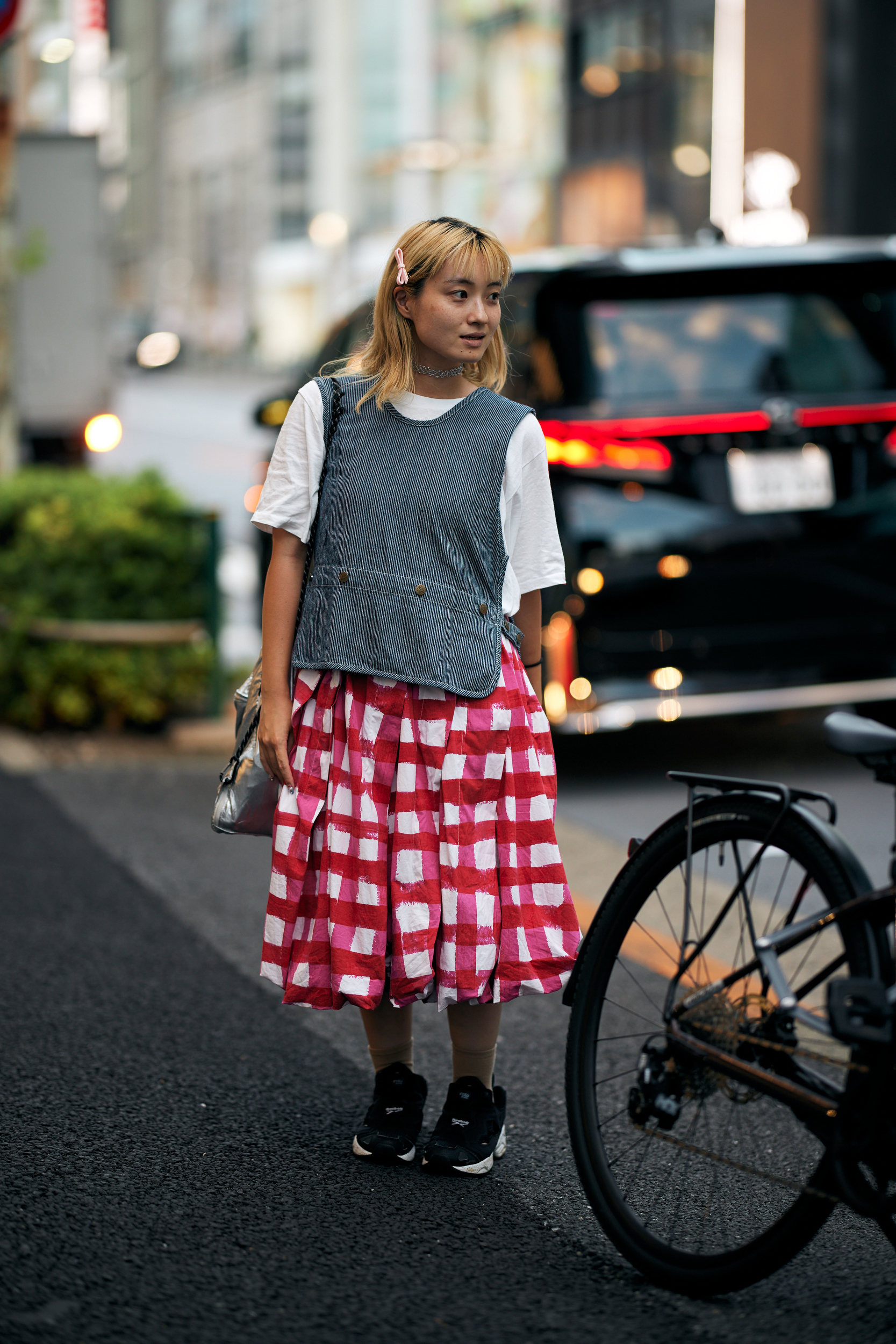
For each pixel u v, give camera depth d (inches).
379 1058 141.0
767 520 269.6
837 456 273.3
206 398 2079.2
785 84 1227.9
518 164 1978.3
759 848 118.3
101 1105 151.6
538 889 130.9
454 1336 109.6
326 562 131.5
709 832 121.7
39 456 571.5
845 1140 107.8
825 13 1197.1
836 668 277.4
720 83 1338.6
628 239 1540.4
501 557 130.5
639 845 127.0
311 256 2891.2
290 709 133.1
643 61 1497.3
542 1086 158.6
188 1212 129.0
